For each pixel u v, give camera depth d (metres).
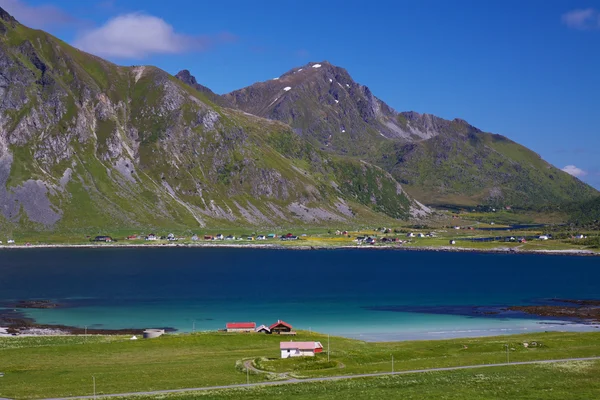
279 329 147.75
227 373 109.75
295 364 115.25
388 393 95.56
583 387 98.50
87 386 101.38
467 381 102.56
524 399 92.38
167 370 111.88
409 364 115.94
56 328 159.12
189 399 93.81
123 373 109.62
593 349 128.62
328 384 101.75
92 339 141.50
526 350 129.00
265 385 101.62
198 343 135.25
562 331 155.75
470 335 152.75
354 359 119.31
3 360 120.19
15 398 95.12
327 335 146.12
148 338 138.50
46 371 111.62
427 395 94.31
